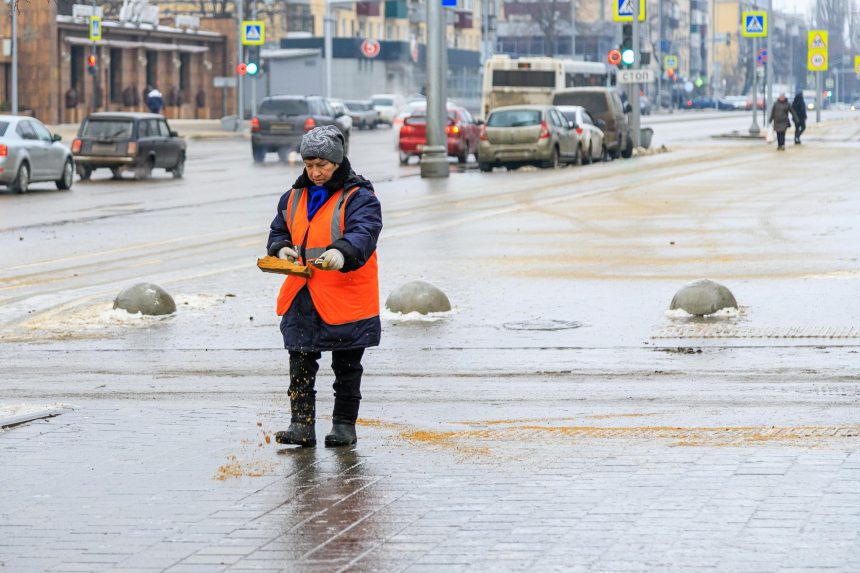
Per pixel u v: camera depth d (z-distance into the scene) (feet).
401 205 228.22
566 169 328.70
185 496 56.70
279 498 56.13
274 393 84.84
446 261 151.74
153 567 47.32
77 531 51.70
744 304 117.60
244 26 585.22
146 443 67.51
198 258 161.48
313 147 62.90
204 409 77.71
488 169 334.65
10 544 50.19
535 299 123.13
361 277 64.69
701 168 318.24
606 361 94.07
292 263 62.80
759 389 82.89
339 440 66.33
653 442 66.18
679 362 92.94
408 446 66.49
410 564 46.80
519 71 460.96
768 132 547.90
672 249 160.45
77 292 132.87
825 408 75.97
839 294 121.90
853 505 52.60
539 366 92.53
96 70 603.67
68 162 279.90
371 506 54.49
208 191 271.28
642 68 423.64
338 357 66.23
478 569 46.03
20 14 563.07
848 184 259.19
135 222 206.80
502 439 67.87
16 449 65.98
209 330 110.42
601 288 129.49
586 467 60.54
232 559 47.98
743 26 558.56
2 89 579.89
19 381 90.02
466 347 100.37
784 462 60.49
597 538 49.03
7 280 143.02
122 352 101.30
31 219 212.23
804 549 46.98
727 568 45.24
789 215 199.93
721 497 54.29
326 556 48.01
